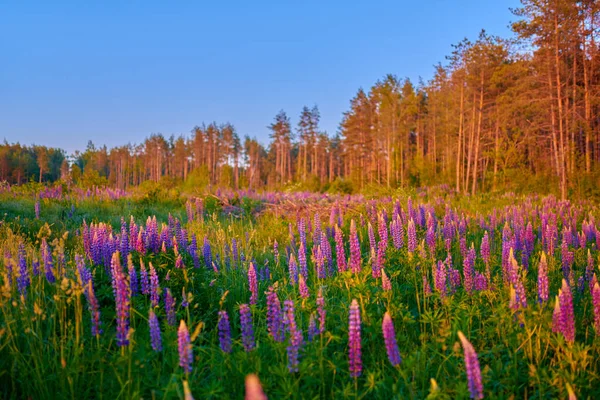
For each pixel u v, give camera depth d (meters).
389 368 4.26
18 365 3.81
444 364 4.16
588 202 20.09
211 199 15.70
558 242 8.81
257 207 16.48
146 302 5.09
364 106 58.00
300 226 9.27
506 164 32.66
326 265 7.00
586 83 28.39
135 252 6.36
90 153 118.31
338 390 3.74
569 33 25.89
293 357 3.73
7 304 4.27
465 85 37.88
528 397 4.02
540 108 27.69
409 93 55.69
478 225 11.51
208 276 6.39
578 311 5.28
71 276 4.96
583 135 33.41
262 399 1.75
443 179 44.53
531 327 4.36
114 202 17.50
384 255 6.81
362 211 13.70
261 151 108.69
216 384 3.59
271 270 7.63
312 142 74.81
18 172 95.31
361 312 4.83
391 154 52.31
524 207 15.88
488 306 5.41
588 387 3.76
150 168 117.19
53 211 13.88
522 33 26.95
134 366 3.86
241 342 4.52
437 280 5.39
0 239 7.98
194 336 3.57
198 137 96.06
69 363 3.92
